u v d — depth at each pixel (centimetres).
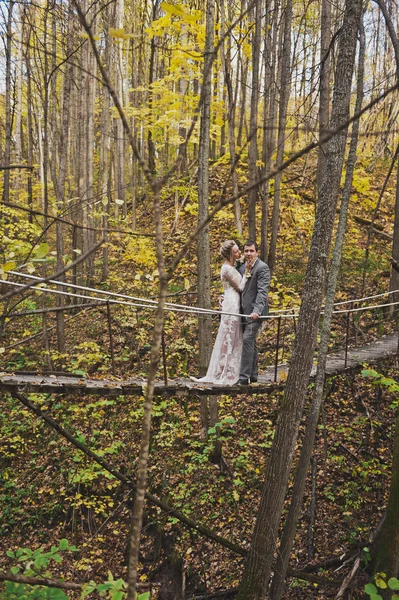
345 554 572
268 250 1073
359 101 456
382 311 912
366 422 722
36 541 695
